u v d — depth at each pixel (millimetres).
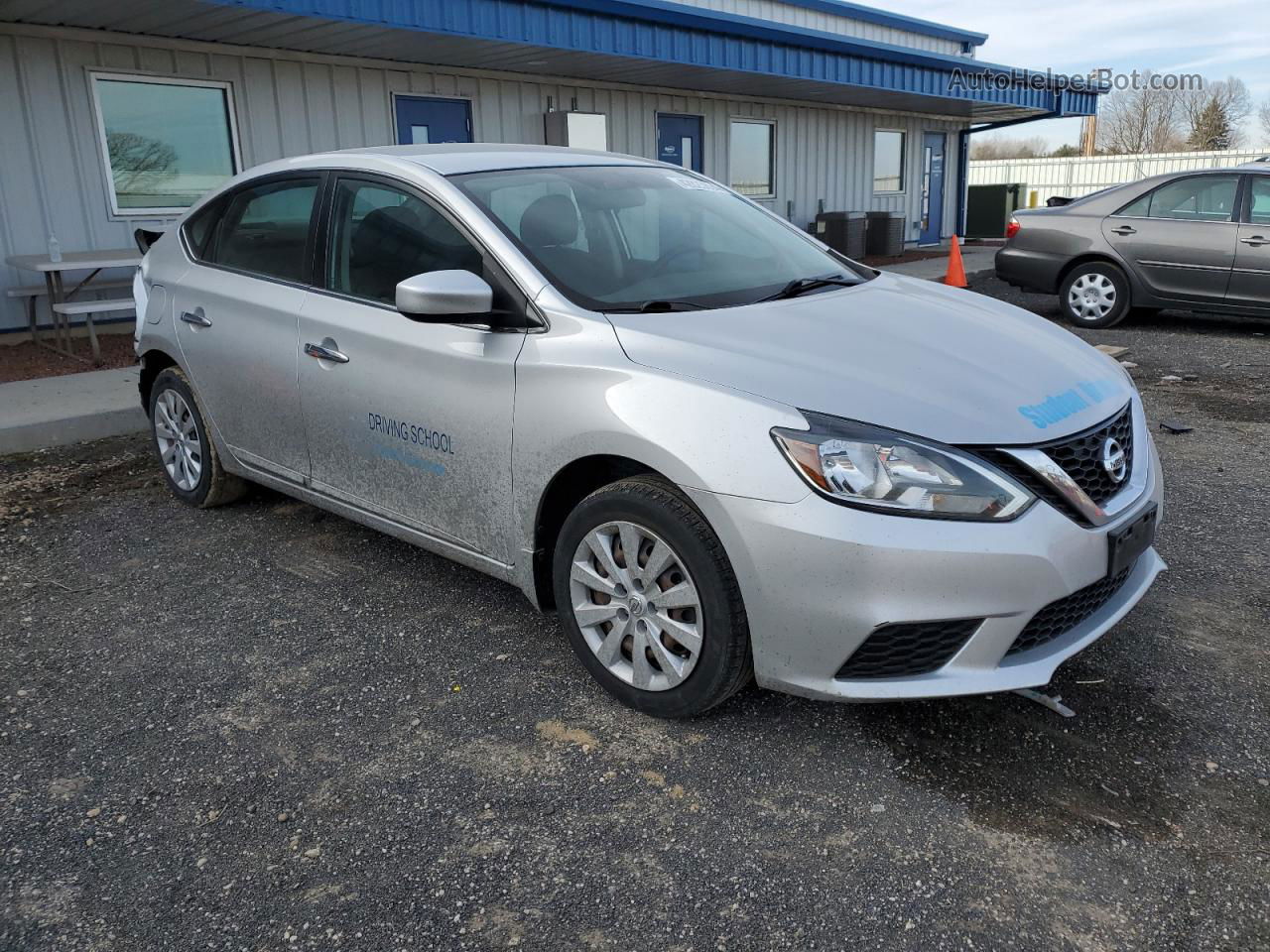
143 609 3709
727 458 2541
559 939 2102
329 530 4477
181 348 4371
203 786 2633
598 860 2336
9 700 3076
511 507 3090
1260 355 7996
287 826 2471
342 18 7809
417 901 2213
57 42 8148
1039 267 9602
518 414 2988
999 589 2467
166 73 8789
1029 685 2555
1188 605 3568
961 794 2547
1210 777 2594
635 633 2848
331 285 3699
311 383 3711
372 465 3568
